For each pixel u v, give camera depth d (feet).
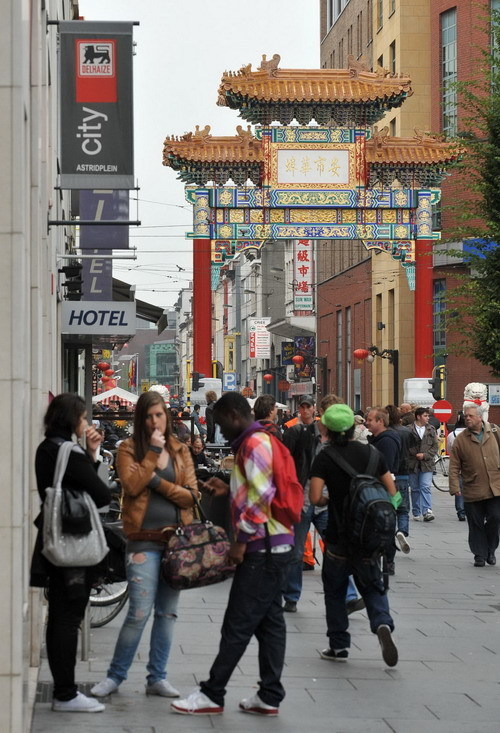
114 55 82.43
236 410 45.68
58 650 44.91
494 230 165.27
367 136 226.79
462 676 53.57
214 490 48.91
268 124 227.61
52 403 44.96
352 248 369.50
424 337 230.27
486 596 77.97
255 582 45.29
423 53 306.55
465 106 173.27
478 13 276.00
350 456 54.85
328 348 409.08
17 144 35.24
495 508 92.68
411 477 130.41
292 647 59.82
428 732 43.88
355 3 373.81
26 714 39.45
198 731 43.01
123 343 168.86
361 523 52.65
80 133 82.38
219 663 45.57
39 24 53.21
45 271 65.87
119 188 82.89
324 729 43.96
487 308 165.68
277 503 45.44
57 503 43.52
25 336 38.09
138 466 46.55
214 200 224.94
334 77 226.38
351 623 67.67
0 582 35.09
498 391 244.42
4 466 35.06
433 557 98.99
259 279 545.03
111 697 47.78
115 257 123.34
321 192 225.76
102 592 63.57
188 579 45.32
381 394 332.39
